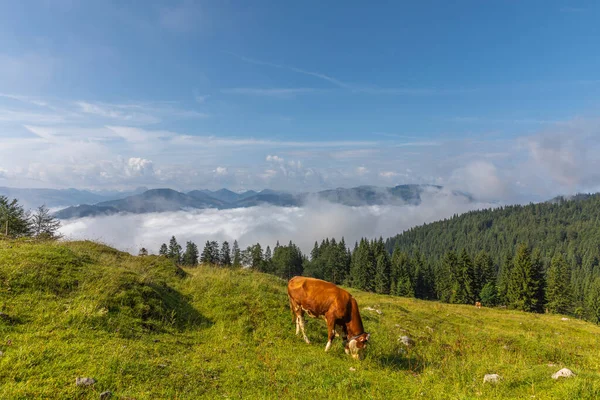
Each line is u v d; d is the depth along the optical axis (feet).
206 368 26.09
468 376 27.45
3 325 25.08
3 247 40.91
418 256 345.10
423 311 79.15
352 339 33.19
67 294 32.91
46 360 21.48
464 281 271.28
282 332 38.52
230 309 42.14
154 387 21.30
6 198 104.78
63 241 57.57
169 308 38.42
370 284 312.29
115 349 24.93
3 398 17.13
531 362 34.55
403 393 24.54
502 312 112.98
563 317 108.68
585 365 36.42
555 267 261.24
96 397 18.88
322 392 23.98
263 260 344.90
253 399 22.07
